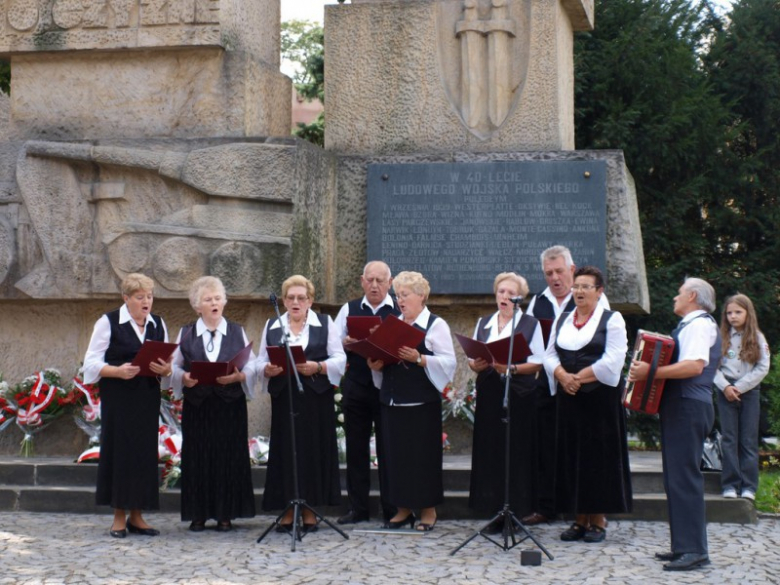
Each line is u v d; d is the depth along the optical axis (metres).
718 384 7.98
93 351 7.04
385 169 9.22
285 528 7.10
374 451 8.23
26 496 7.93
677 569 5.97
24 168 9.05
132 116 9.38
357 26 9.55
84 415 8.88
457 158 9.16
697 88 15.08
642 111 14.85
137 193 8.94
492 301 9.10
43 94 9.54
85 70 9.48
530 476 7.05
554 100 9.23
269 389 7.21
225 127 9.22
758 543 6.77
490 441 7.09
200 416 7.10
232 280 8.63
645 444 13.91
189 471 7.10
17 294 9.04
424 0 9.46
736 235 15.84
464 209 9.11
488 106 9.35
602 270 8.93
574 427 6.77
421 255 9.14
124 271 8.81
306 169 8.88
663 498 7.57
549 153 9.06
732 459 7.77
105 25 9.27
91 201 9.02
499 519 7.04
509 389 6.79
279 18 10.44
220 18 9.12
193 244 8.71
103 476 6.98
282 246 8.66
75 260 8.96
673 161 14.98
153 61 9.37
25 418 8.87
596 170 8.97
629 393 6.15
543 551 6.32
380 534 7.02
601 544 6.71
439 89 9.42
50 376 9.05
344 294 9.34
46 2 9.37
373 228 9.20
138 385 6.98
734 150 16.41
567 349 6.80
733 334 8.04
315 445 7.14
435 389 7.14
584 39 15.12
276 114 9.96
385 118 9.50
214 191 8.70
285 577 5.80
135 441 6.94
